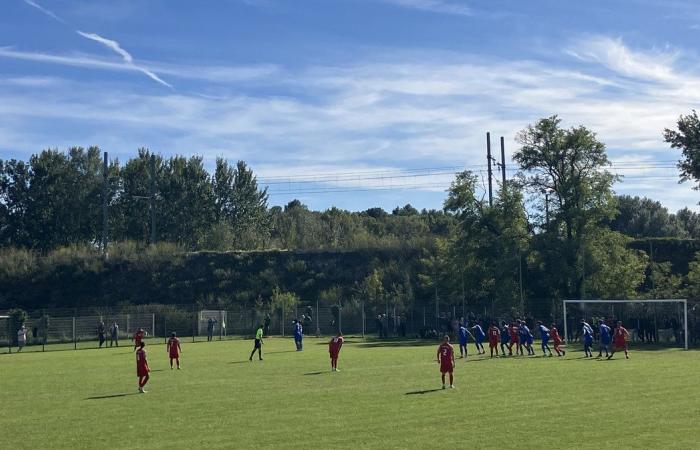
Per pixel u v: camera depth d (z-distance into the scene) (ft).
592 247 222.07
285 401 80.12
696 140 226.99
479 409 71.82
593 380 95.76
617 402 75.25
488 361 130.82
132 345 212.23
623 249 227.40
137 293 303.27
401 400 78.95
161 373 116.16
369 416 68.80
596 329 180.75
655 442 55.36
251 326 250.16
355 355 148.77
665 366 116.16
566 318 183.62
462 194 240.32
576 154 228.02
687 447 53.57
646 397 78.79
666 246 286.46
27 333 218.38
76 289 303.07
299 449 55.21
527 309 217.77
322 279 309.01
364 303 255.70
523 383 93.04
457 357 141.59
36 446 58.59
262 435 60.75
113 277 307.58
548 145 229.04
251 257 321.52
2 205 367.25
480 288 239.09
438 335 224.74
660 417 66.03
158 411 75.00
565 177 229.86
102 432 63.87
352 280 308.19
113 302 298.76
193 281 309.01
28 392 94.48
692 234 419.95
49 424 68.69
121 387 97.96
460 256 240.32
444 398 80.02
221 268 315.58
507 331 150.00
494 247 233.35
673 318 185.26
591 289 222.89
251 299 298.76
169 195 388.37
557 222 227.81
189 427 65.10
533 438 57.52
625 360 130.31
